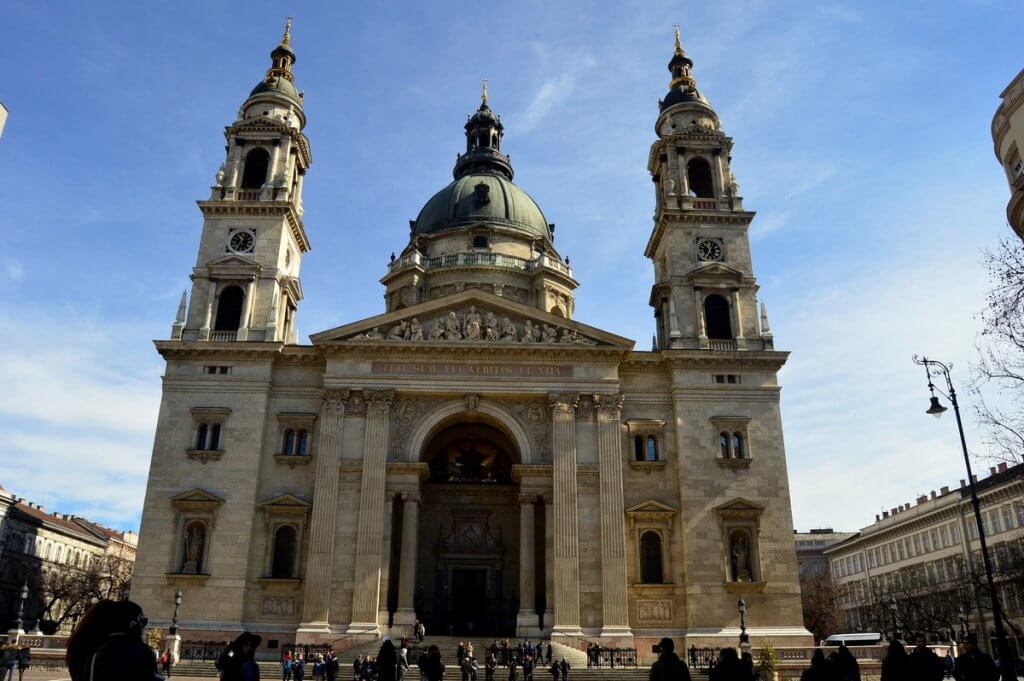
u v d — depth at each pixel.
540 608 62.28
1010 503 92.50
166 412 61.22
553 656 53.06
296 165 74.62
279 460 60.56
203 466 59.97
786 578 58.44
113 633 8.66
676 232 69.50
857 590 132.38
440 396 62.25
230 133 71.75
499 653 52.81
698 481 60.62
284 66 78.50
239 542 58.03
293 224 70.44
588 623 56.69
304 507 58.81
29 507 120.06
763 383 63.53
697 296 66.94
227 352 62.53
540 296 84.12
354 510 58.69
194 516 58.59
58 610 113.06
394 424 61.56
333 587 56.69
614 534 58.53
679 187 71.56
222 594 56.78
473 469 71.06
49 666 52.38
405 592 57.44
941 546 107.81
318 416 61.94
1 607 101.69
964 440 39.22
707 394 62.91
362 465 59.56
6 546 103.38
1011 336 31.14
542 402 62.72
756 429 62.25
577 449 60.91
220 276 65.88
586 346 62.50
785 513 60.09
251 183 73.38
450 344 62.12
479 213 90.38
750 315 66.88
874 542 127.44
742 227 69.88
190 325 64.44
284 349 62.84
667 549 59.38
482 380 61.97
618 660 52.19
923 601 98.31
